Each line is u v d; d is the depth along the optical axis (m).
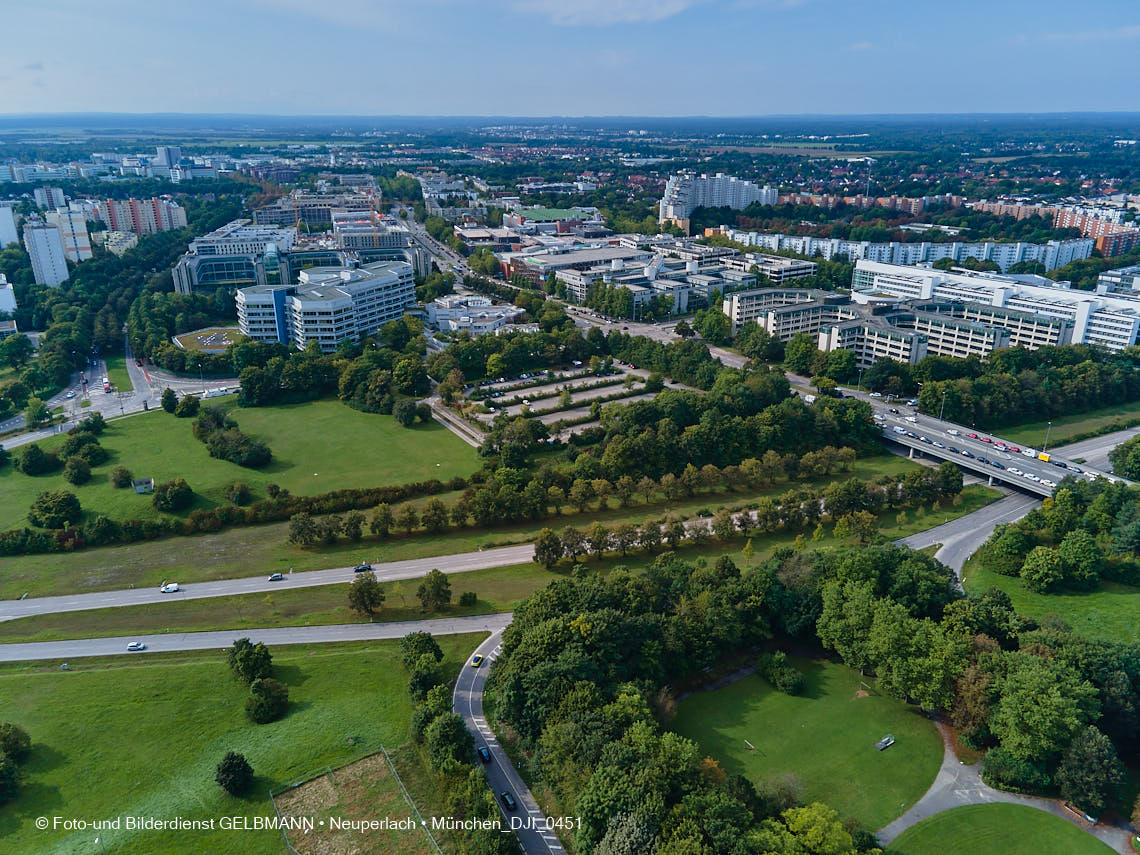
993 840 181.88
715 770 189.00
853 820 182.75
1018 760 196.50
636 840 162.00
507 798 192.00
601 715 198.62
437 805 189.75
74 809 188.00
